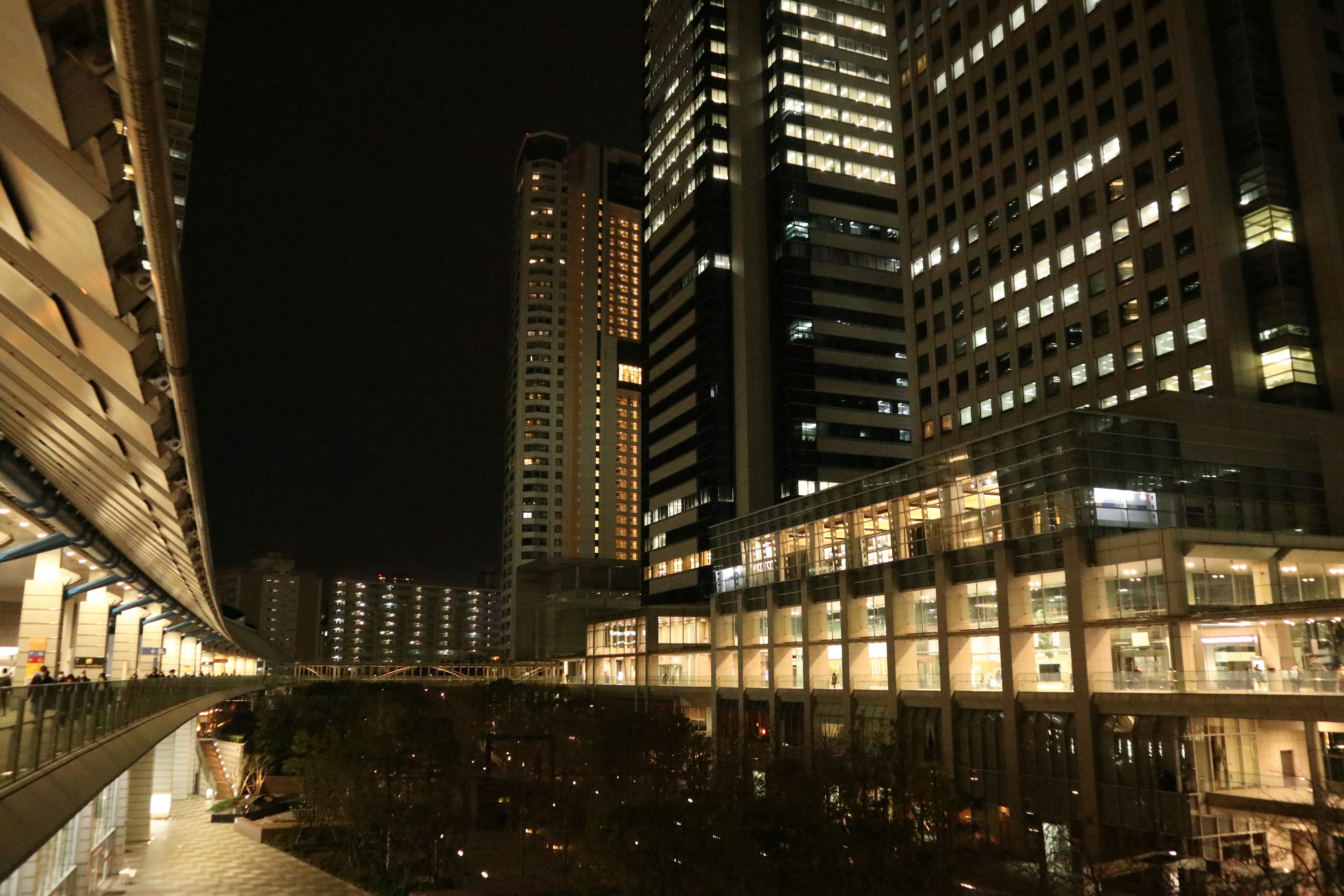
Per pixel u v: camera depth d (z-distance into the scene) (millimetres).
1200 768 53312
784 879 37219
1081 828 52406
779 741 90812
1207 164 76750
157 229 9195
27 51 6957
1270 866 42250
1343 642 53656
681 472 148750
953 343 98812
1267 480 69312
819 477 134875
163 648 82875
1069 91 88875
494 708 99250
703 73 152125
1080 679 61281
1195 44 79438
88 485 28188
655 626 124750
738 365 142375
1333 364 73000
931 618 76625
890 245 146500
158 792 82625
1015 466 70250
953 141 101688
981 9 99438
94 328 12414
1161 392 69500
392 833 62094
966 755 69438
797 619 93438
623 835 38438
